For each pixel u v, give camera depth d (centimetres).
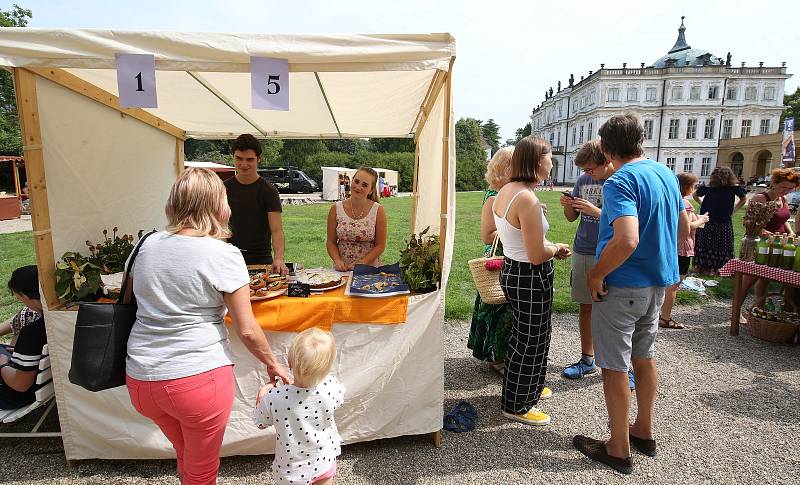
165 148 396
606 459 234
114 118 311
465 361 366
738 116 5409
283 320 224
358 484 220
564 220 1355
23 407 229
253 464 235
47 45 193
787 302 416
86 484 220
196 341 154
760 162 4784
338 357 234
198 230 160
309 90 318
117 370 158
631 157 221
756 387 322
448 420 270
